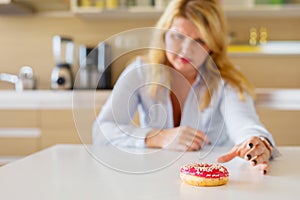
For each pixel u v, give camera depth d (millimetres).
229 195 572
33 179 682
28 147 2500
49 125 2496
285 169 792
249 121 1062
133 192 588
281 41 3025
